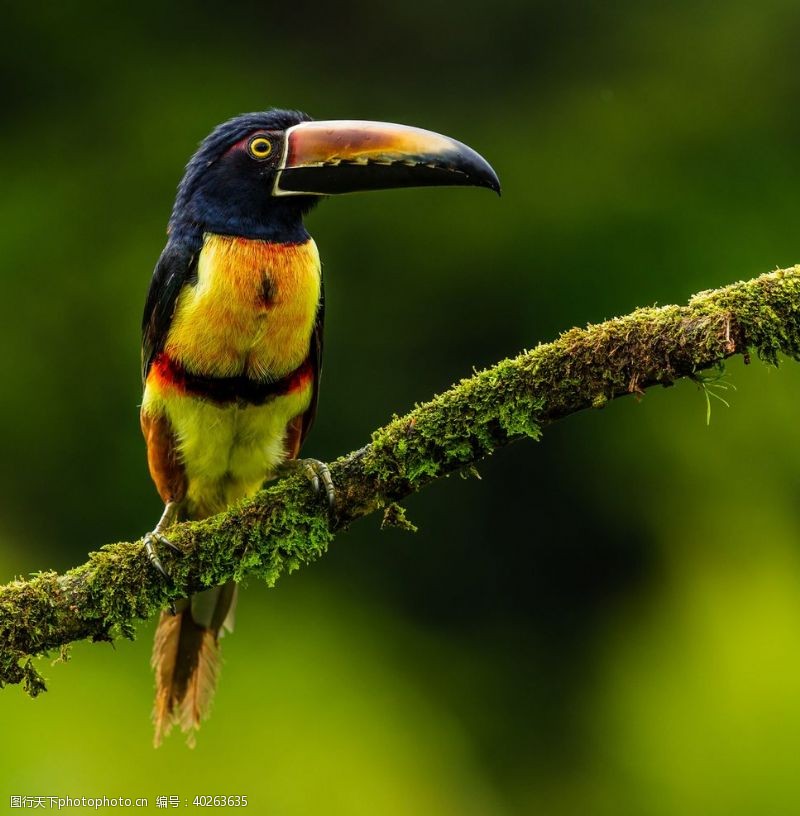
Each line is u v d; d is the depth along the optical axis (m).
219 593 8.63
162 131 15.98
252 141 8.41
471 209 15.92
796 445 14.91
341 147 8.44
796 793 13.23
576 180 16.14
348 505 7.32
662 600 15.01
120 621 7.24
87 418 14.70
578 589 15.49
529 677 15.05
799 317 6.57
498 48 16.92
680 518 15.12
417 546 15.38
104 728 11.98
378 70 16.80
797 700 13.74
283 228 8.36
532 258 15.77
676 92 16.70
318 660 13.54
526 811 14.12
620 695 14.61
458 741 13.80
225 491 8.88
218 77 16.44
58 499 14.60
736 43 16.84
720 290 6.71
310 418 8.98
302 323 8.26
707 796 13.45
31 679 7.14
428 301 15.69
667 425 15.25
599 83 16.86
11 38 16.16
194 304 8.14
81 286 15.09
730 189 16.08
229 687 12.95
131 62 16.39
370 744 12.88
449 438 7.07
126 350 14.82
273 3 16.78
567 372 6.86
